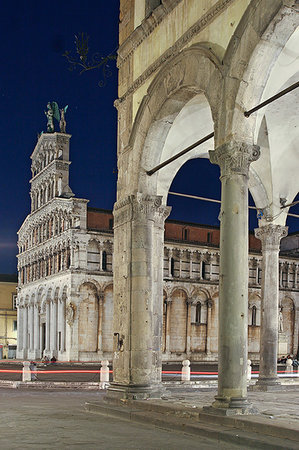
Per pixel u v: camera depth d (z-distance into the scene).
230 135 14.62
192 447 11.61
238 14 14.91
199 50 16.16
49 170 73.62
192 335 69.06
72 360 61.72
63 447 11.17
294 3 12.93
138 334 19.03
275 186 25.16
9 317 96.56
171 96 18.06
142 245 19.55
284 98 21.45
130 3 21.48
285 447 10.95
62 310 65.81
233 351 13.88
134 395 18.27
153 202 19.80
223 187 14.71
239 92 14.50
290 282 76.06
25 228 82.06
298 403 18.06
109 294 64.88
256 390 24.05
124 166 20.97
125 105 21.42
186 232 71.94
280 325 53.62
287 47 15.02
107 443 11.82
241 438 11.93
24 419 15.70
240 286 14.10
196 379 35.34
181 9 17.81
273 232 25.19
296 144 24.11
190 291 69.12
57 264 68.38
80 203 64.88
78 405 20.14
